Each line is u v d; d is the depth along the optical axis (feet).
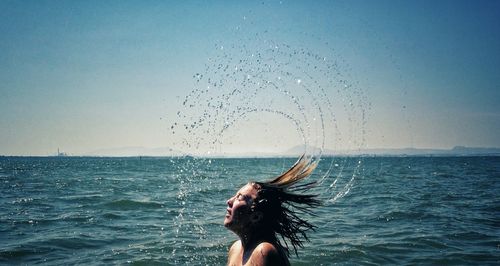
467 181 100.27
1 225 35.29
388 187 80.02
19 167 228.22
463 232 32.24
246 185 10.91
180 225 35.35
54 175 132.87
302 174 10.96
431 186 83.30
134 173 150.10
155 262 23.59
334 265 23.24
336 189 70.38
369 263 23.61
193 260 24.03
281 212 10.72
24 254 25.41
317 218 39.04
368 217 39.83
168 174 141.59
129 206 48.42
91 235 31.01
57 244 27.96
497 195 62.85
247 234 10.52
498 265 23.52
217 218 39.11
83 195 62.49
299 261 23.86
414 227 34.60
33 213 42.68
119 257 24.66
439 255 25.46
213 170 176.45
